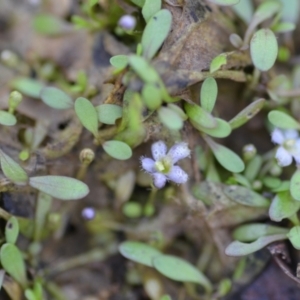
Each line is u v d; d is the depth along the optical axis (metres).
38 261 0.24
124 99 0.22
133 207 0.24
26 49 0.26
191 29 0.23
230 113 0.24
